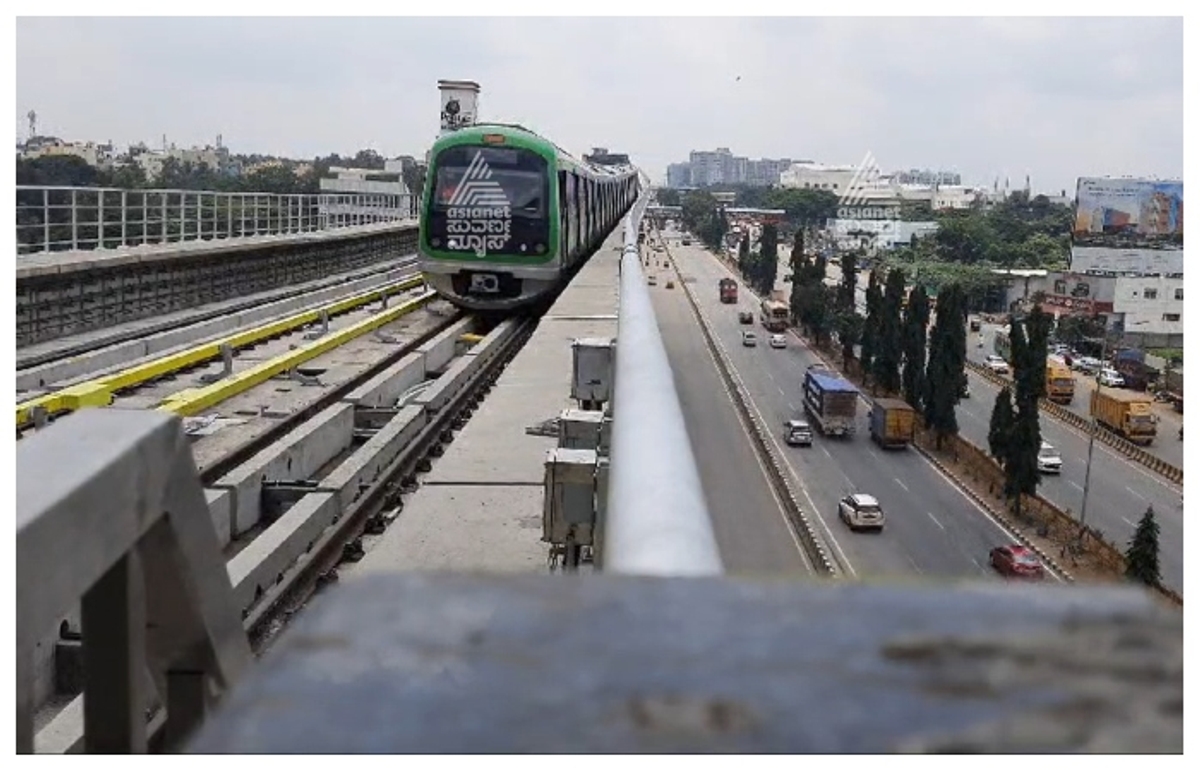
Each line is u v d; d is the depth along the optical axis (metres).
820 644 0.80
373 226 31.19
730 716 0.69
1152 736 0.68
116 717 1.45
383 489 7.11
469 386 10.73
